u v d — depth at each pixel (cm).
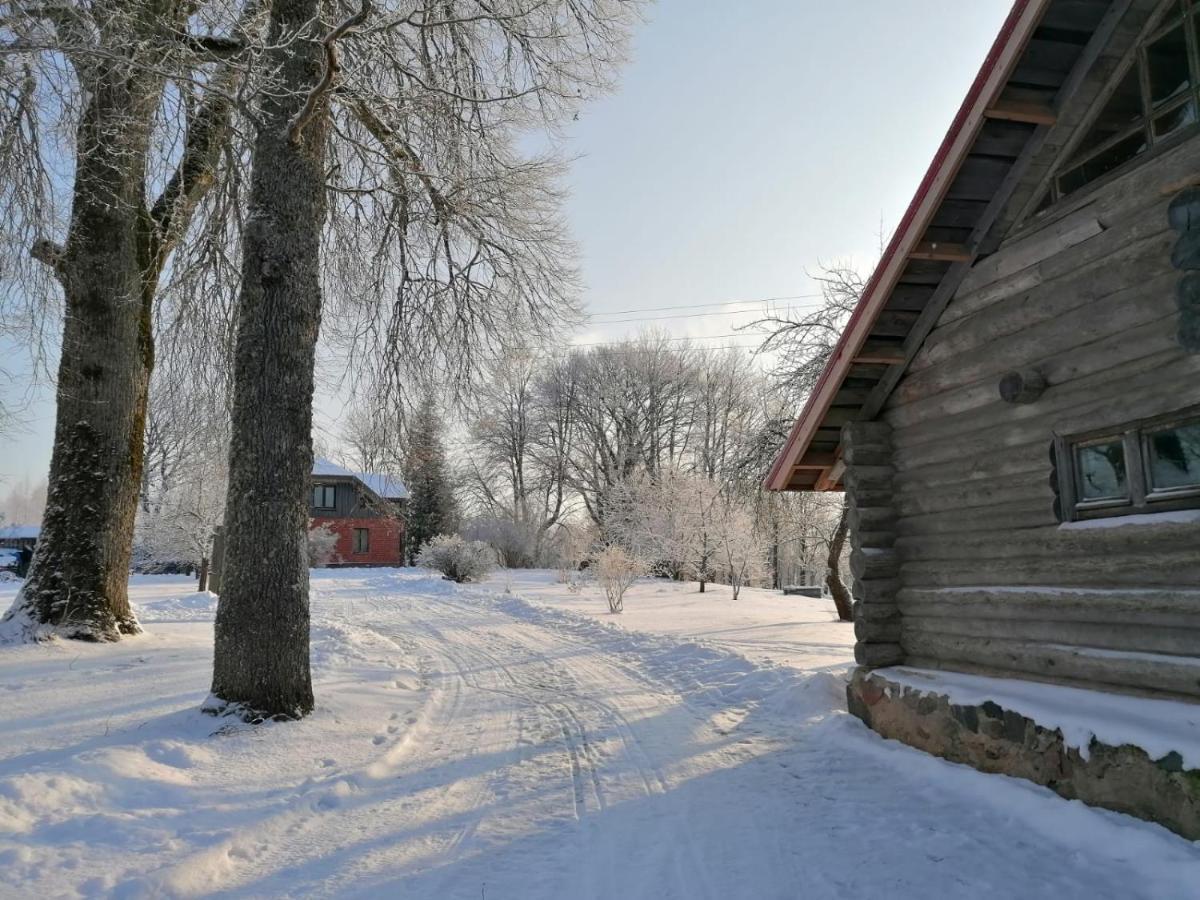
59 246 986
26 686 812
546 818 528
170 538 3045
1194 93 466
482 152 1253
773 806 544
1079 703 518
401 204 1236
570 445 4953
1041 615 572
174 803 529
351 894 412
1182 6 478
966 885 415
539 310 1412
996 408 619
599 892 413
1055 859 441
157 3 921
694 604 2259
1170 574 478
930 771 594
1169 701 470
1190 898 381
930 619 692
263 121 797
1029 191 588
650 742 727
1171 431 487
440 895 410
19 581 3634
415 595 2655
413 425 1448
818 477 861
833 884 421
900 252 627
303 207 795
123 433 1121
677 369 4775
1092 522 530
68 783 519
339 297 1407
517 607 2105
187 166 1217
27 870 416
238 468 762
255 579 745
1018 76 537
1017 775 547
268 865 452
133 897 396
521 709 877
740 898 406
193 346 1428
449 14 1032
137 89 958
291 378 773
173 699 790
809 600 2445
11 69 792
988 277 621
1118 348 509
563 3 1186
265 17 995
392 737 729
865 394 758
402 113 1026
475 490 5209
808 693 852
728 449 3691
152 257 1177
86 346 1093
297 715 746
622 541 3388
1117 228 510
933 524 693
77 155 953
